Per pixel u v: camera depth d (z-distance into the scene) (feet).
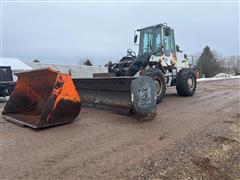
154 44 27.45
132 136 14.16
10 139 13.84
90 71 88.28
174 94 32.58
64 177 9.43
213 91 36.68
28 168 10.17
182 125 16.42
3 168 10.18
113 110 19.80
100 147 12.48
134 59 25.38
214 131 15.03
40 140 13.62
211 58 167.84
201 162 10.79
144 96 17.85
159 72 23.53
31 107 19.80
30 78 18.10
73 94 16.69
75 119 18.04
